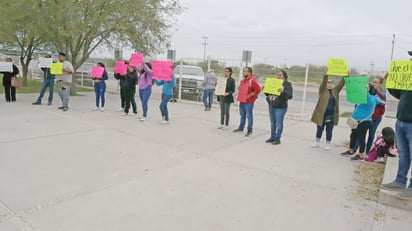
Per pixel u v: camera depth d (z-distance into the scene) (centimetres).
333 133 920
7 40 1491
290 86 719
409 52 429
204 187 456
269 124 1014
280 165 583
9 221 338
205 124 955
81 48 1539
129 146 657
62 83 1018
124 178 476
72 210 368
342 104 1569
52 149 605
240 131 865
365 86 602
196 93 1491
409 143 430
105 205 385
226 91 867
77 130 775
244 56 1276
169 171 517
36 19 1296
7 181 442
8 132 717
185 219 360
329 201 433
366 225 370
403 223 379
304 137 843
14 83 1152
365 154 668
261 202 417
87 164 530
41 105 1116
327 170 568
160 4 1475
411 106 425
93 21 1302
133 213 368
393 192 434
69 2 1264
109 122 893
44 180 453
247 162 590
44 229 326
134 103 1030
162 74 876
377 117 657
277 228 352
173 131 827
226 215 375
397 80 437
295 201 427
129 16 1358
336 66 646
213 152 647
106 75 1070
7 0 1261
